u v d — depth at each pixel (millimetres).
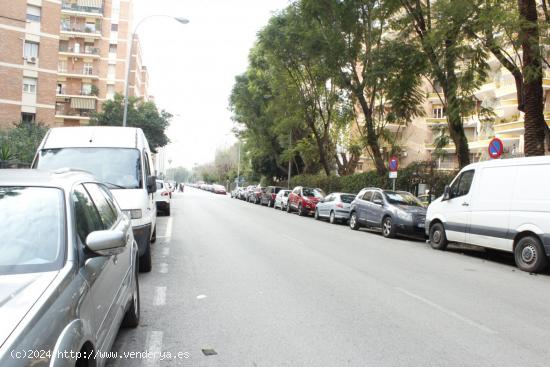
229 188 102375
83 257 3361
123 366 4270
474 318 6164
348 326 5598
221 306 6305
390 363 4477
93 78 65688
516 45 14188
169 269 8797
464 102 16781
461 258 12344
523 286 8680
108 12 67750
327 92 31781
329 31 24016
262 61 39438
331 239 14961
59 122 63938
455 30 15609
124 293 4637
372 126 25953
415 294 7430
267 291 7230
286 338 5102
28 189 3631
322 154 34438
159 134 45938
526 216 10695
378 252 12445
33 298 2619
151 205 9477
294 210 30531
